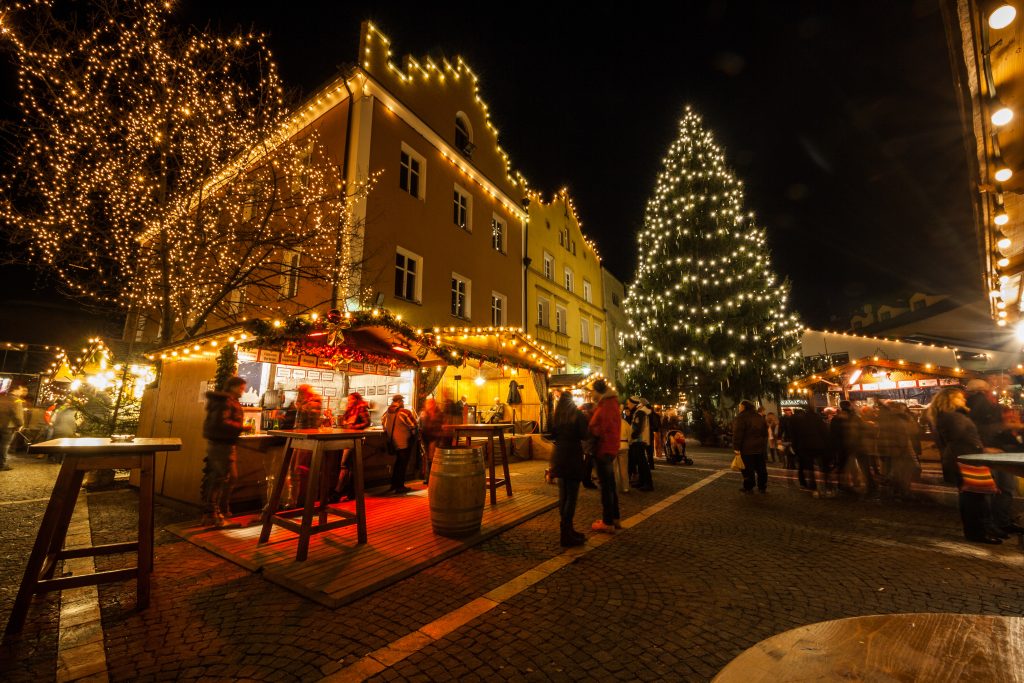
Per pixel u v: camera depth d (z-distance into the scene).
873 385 16.50
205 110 11.63
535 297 21.59
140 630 3.39
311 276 12.01
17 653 3.07
